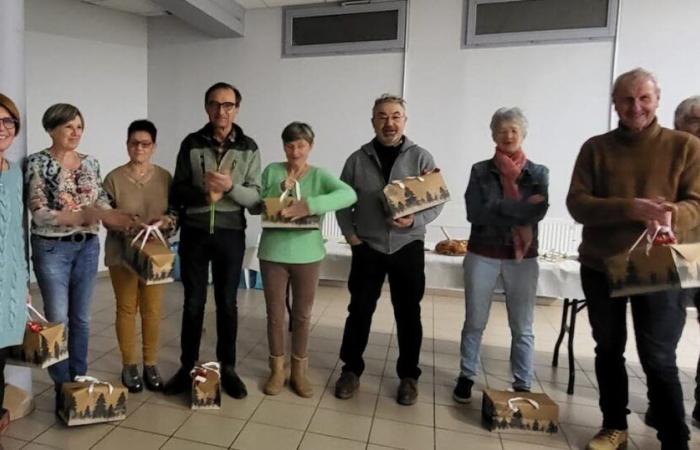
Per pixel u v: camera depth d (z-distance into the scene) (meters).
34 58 4.14
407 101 4.32
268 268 2.15
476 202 2.09
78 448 1.77
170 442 1.83
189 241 2.13
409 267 2.12
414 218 2.05
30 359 1.69
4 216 1.52
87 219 1.83
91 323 3.26
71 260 1.94
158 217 2.10
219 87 2.05
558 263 2.54
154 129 2.18
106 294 4.06
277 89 4.66
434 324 3.53
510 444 1.91
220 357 2.28
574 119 3.96
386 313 3.75
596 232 1.74
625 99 1.57
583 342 3.20
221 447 1.81
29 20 4.08
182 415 2.04
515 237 2.06
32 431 1.88
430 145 4.30
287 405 2.15
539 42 3.97
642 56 3.78
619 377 1.81
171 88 4.99
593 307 1.78
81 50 4.48
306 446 1.84
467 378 2.23
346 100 4.48
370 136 4.46
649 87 1.54
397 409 2.16
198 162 2.09
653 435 1.98
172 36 4.93
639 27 3.77
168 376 2.43
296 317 2.21
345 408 2.15
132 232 2.03
